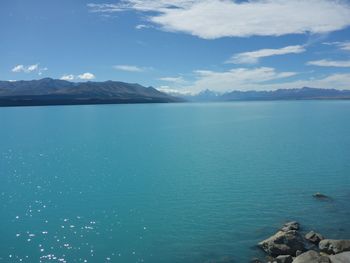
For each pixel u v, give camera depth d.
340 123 159.25
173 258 31.06
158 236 35.44
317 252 29.91
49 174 62.09
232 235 35.38
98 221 39.41
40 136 116.88
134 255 31.69
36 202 46.22
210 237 35.09
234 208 43.22
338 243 30.23
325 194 48.44
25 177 60.03
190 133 126.12
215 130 136.50
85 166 68.81
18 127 149.12
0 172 63.66
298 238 32.06
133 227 37.69
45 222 39.03
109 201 46.59
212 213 41.66
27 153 83.81
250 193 49.50
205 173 61.94
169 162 72.44
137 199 47.38
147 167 67.56
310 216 39.97
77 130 136.62
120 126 154.12
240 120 190.75
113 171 64.31
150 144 98.56
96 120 190.50
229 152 84.25
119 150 88.12
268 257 30.48
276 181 55.84
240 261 30.08
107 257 31.27
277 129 136.88
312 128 137.75
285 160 73.00
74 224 38.44
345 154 78.62
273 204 44.50
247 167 66.62
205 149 89.25
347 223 37.72
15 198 47.91
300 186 52.69
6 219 39.91
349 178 56.91
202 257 31.12
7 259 30.72
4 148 91.38
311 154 79.50
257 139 107.75
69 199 47.44
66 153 83.75
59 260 30.67
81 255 31.58
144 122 178.12
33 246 33.16
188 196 48.50
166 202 45.97
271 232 35.88
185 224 38.38
